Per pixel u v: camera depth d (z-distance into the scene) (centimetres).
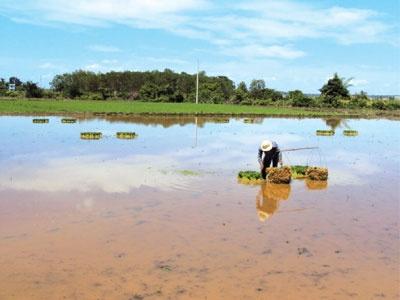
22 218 953
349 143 2527
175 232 891
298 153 2072
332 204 1150
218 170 1550
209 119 4081
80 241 827
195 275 700
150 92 7231
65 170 1473
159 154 1884
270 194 1233
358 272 727
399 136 3006
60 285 656
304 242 858
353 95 6919
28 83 6762
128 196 1159
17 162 1597
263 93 7475
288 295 643
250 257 777
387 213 1075
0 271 696
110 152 1900
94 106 4894
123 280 677
